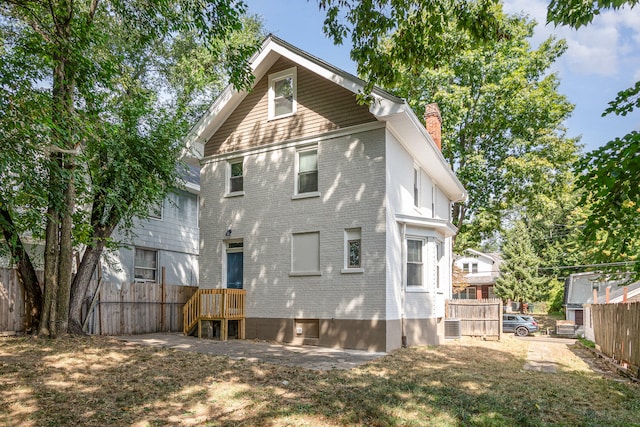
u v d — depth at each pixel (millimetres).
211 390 7613
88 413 6367
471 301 20344
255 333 15289
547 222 46000
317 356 11648
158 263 21578
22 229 12391
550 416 6887
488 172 26938
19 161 9398
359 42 9164
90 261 13625
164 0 11516
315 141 15102
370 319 13438
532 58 26047
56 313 12289
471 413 6836
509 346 17031
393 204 14344
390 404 7043
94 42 13016
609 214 5359
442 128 25062
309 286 14586
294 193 15336
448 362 11797
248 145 16547
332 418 6395
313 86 15414
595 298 24750
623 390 9125
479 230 27734
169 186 15297
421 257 15805
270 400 7145
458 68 25641
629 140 5090
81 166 12508
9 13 12477
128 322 15977
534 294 41438
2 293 12539
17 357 9414
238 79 11789
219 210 16812
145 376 8383
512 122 25938
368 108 14258
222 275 16422
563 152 24828
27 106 9547
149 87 24703
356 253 14156
